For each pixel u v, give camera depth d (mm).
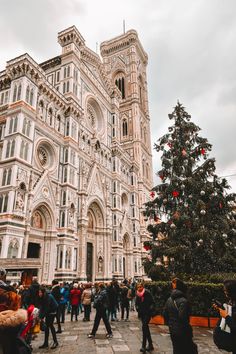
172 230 20188
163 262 20625
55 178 36469
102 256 46625
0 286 5098
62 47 47688
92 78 54969
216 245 18547
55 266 32750
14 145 30000
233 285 5309
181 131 23797
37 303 11031
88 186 44438
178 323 6699
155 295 16844
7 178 28859
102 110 58094
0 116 33531
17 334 4020
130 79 91375
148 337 10445
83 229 40062
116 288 18844
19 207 28344
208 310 15328
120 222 54688
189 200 20766
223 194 21172
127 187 64312
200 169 21656
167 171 22922
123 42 97438
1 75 35688
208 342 11734
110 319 18781
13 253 26375
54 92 38719
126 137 83500
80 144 45031
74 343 11766
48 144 36406
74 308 18172
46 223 33750
